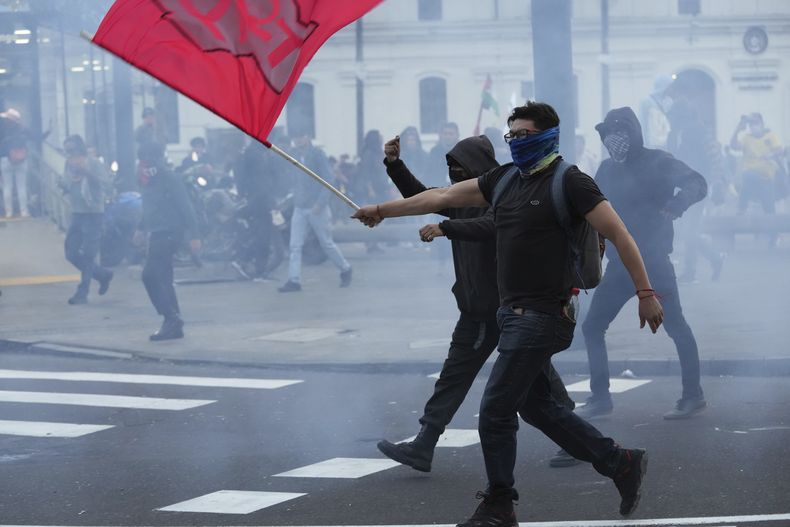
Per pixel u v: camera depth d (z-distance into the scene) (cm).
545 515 599
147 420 894
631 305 1361
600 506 613
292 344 1205
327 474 707
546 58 1084
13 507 654
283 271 1967
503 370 550
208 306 1523
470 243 680
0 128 2359
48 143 2353
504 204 554
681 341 816
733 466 682
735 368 983
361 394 975
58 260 2016
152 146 1227
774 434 759
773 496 618
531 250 545
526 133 543
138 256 2066
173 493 673
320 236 1680
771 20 4125
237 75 592
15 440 834
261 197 1819
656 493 633
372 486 675
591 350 824
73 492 683
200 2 587
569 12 1084
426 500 640
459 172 651
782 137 4169
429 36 4209
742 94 4150
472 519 557
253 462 746
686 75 4162
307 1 591
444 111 4244
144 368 1131
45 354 1224
